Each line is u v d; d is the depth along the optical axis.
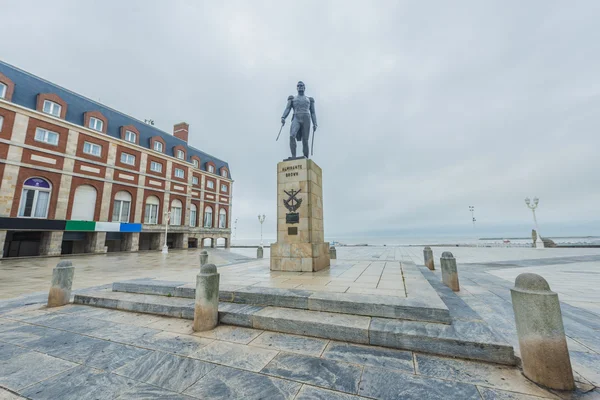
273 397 2.47
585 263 13.42
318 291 5.07
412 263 10.30
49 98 21.89
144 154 29.19
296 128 9.51
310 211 8.47
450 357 3.20
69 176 22.61
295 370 2.96
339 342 3.70
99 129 25.59
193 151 39.31
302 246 8.17
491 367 2.95
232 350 3.50
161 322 4.70
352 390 2.55
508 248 28.31
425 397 2.42
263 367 3.04
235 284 5.89
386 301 4.28
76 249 25.16
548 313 2.65
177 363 3.18
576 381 2.67
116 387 2.70
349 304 4.33
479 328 3.59
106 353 3.48
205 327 4.24
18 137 19.81
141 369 3.05
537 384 2.59
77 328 4.43
